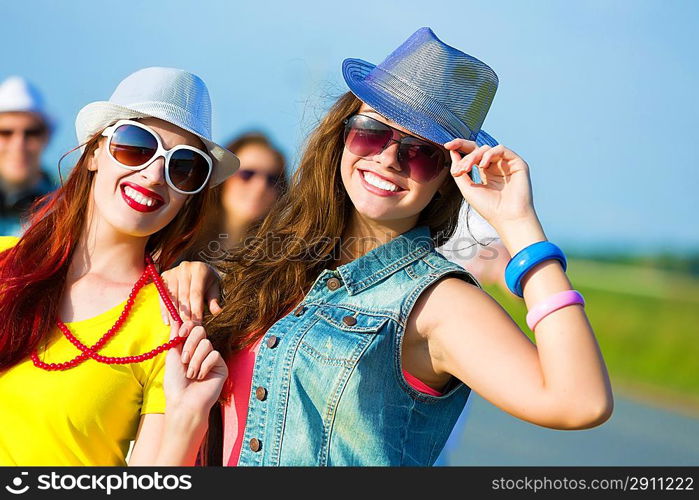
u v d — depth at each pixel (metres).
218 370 4.55
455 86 4.64
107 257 4.89
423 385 4.47
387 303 4.47
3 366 4.59
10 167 8.53
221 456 4.79
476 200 4.26
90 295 4.81
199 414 4.41
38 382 4.54
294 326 4.55
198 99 4.89
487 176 4.34
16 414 4.54
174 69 4.89
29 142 8.59
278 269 4.83
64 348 4.65
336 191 4.86
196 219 5.05
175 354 4.54
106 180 4.70
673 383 23.77
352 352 4.34
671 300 36.97
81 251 4.91
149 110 4.68
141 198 4.67
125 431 4.63
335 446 4.29
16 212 8.61
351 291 4.61
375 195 4.55
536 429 16.53
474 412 18.02
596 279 49.44
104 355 4.61
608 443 15.72
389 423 4.34
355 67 5.00
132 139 4.63
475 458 13.91
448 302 4.38
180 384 4.46
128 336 4.67
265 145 7.57
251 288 4.84
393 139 4.48
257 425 4.46
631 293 39.84
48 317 4.67
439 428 4.57
